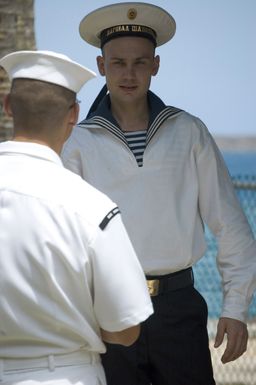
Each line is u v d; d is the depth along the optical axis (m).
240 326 7.01
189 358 6.98
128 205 6.91
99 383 5.14
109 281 4.93
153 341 6.89
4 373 4.98
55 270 4.88
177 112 7.13
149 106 7.19
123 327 4.98
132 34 7.02
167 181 6.96
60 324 4.95
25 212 4.93
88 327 5.01
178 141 7.06
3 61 5.21
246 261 7.15
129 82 6.99
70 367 5.02
